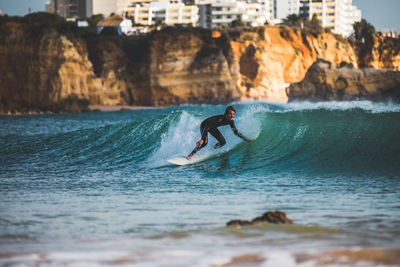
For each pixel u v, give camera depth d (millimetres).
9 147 17562
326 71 59594
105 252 4031
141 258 3770
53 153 16078
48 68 62719
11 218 6340
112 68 79500
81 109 64500
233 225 5258
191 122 15477
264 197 7945
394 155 11414
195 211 6785
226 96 76625
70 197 8344
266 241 4430
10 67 63125
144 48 79000
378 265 3393
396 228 5215
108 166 13188
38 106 62906
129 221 6082
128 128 17250
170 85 76188
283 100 84250
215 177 10508
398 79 56500
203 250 4051
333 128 13289
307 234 4707
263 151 12898
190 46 77625
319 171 10766
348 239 4512
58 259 3785
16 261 3734
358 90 57500
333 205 7059
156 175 11102
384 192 8195
